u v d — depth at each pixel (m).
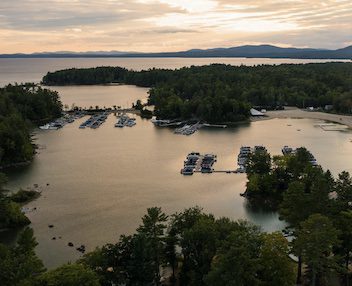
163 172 194.00
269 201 155.25
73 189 169.75
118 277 87.06
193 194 164.75
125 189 170.12
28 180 181.00
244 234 87.12
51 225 135.50
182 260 99.25
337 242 87.25
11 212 135.25
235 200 158.62
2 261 82.50
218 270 77.12
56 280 75.94
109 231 131.25
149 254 88.00
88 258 89.88
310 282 96.38
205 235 91.19
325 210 103.88
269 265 84.62
